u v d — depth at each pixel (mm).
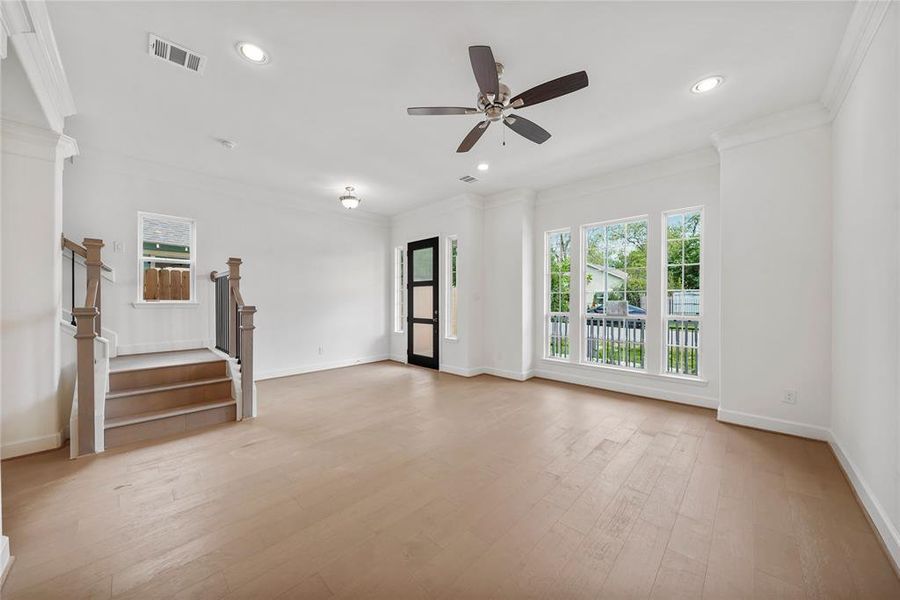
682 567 1627
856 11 1959
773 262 3180
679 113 3090
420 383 5113
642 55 2355
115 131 3406
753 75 2568
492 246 5668
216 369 3816
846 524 1933
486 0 1912
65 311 3670
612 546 1765
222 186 4840
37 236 2775
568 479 2408
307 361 5812
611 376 4668
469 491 2262
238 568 1615
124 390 3285
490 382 5180
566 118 3174
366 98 2846
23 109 2527
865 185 2197
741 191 3322
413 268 6547
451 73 2539
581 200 4930
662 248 4215
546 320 5410
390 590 1500
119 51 2281
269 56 2348
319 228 5953
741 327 3355
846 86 2473
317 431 3275
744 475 2449
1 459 2641
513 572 1598
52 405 2848
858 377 2301
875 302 2051
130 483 2340
